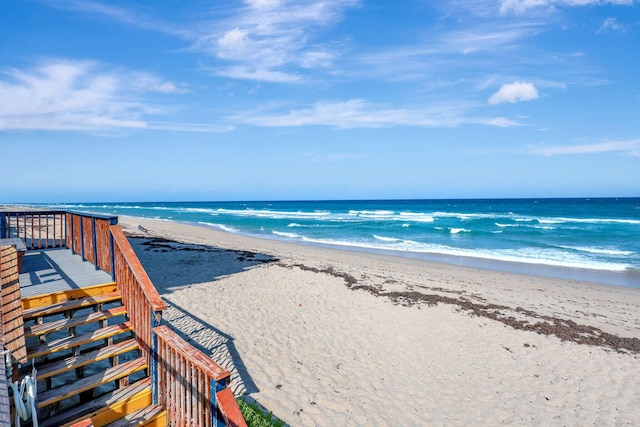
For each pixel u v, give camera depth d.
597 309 13.67
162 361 4.58
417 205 125.44
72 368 4.75
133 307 5.54
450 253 26.52
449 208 97.81
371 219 57.91
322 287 14.13
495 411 6.84
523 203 126.69
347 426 6.14
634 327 11.77
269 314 10.83
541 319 11.84
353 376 7.71
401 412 6.63
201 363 3.58
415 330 10.33
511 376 8.12
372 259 23.09
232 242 29.17
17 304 4.94
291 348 8.76
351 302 12.45
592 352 9.41
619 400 7.35
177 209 109.94
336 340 9.39
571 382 7.96
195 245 24.09
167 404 4.46
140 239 25.23
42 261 8.24
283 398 6.74
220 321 10.02
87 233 8.20
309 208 112.38
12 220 22.97
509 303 13.79
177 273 15.30
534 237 34.97
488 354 9.10
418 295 13.55
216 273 15.61
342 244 30.98
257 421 5.70
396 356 8.74
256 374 7.47
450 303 12.82
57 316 6.88
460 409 6.84
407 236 36.53
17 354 4.18
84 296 6.02
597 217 59.03
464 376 8.02
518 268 21.53
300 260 20.36
